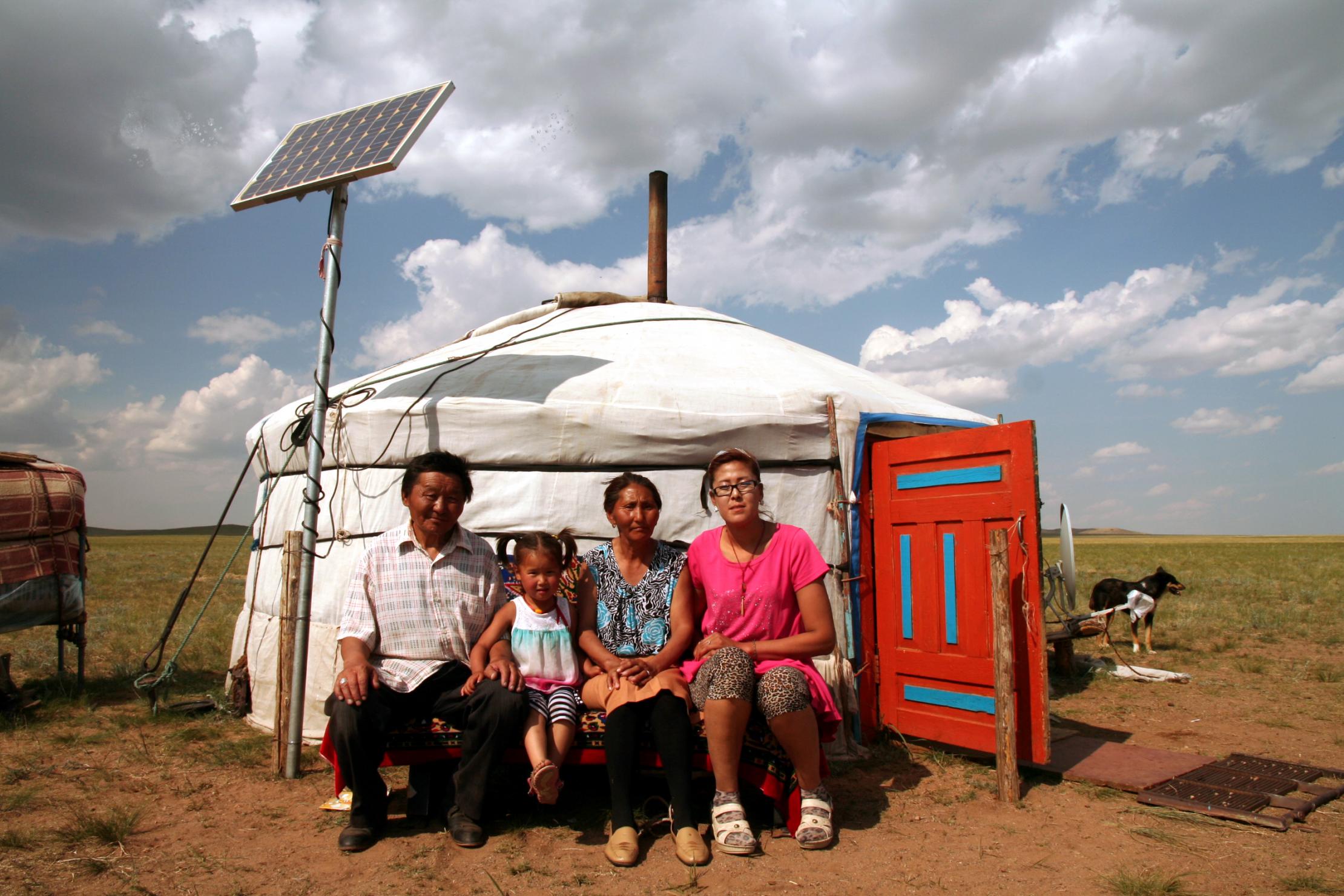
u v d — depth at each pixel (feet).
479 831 10.93
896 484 16.05
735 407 16.19
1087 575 70.85
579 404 16.01
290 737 13.88
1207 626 35.12
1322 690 22.18
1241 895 9.35
